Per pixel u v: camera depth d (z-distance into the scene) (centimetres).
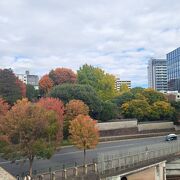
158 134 8669
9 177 3366
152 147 4731
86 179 3484
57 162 4688
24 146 3472
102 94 9888
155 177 4625
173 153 5088
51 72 10781
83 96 7369
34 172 3506
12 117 3562
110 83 10194
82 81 9938
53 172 3322
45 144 3497
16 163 4297
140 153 4403
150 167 4550
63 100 7175
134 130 8281
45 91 10500
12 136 3528
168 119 9369
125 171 4053
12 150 3456
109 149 6000
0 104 5316
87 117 4756
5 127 3562
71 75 10719
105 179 3762
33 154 3512
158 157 4738
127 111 8981
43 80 10556
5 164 4412
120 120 8106
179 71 16138
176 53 16475
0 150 3525
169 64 17488
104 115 7912
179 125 9475
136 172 4362
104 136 7625
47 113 3738
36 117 3562
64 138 6284
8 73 7706
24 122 3484
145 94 9681
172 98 12938
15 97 7456
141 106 9044
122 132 8006
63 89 7338
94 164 3750
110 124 7794
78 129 4606
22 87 8394
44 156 3547
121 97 9612
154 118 9194
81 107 6384
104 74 10306
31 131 3509
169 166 5075
